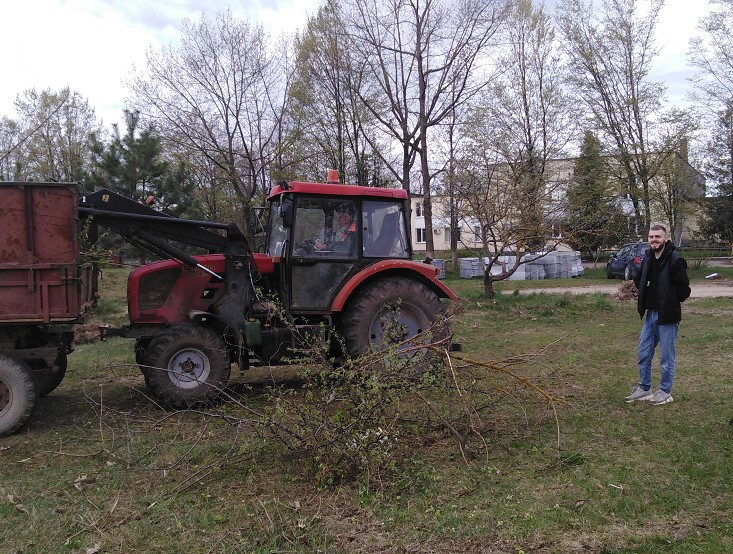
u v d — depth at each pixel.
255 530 3.44
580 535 3.30
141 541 3.36
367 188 7.09
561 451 4.50
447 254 40.84
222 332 6.48
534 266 26.38
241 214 21.20
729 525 3.35
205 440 4.98
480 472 4.18
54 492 4.04
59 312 5.28
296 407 4.34
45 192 5.21
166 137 20.45
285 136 22.08
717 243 34.56
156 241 6.21
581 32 28.20
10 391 5.29
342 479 4.06
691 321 11.50
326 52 23.16
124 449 4.84
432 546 3.23
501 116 26.08
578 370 7.35
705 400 5.78
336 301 6.71
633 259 23.00
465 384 4.97
